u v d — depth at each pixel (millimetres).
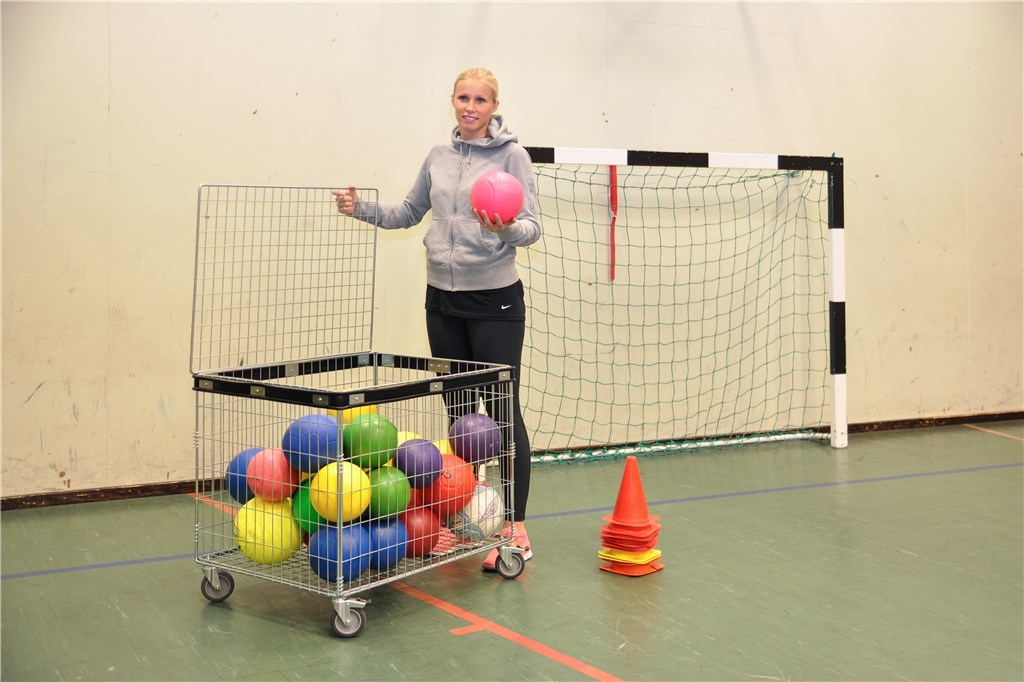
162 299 4117
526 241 2902
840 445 5117
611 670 2250
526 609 2674
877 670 2250
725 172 5176
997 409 5949
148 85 4051
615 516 3051
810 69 5324
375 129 4457
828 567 3055
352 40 4398
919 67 5586
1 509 3889
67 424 4004
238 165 4211
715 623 2561
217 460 4145
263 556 2609
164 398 4148
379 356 3250
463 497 2771
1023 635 2471
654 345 5098
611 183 4910
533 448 4867
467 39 4617
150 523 3658
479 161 3037
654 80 4992
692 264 5145
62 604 2729
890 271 5586
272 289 4266
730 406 5297
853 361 5523
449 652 2363
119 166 4020
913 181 5613
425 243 3104
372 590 2838
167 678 2209
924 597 2768
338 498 2412
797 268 5395
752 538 3389
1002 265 5891
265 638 2463
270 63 4250
